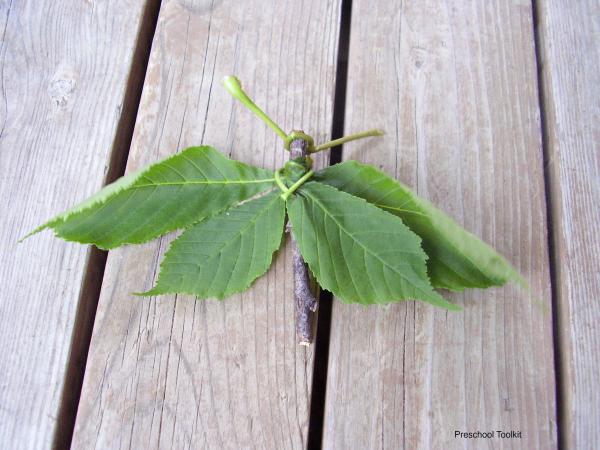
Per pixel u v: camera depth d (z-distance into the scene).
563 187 0.37
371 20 0.42
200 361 0.34
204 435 0.33
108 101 0.40
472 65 0.41
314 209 0.32
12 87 0.40
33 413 0.33
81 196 0.37
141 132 0.39
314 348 0.34
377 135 0.37
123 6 0.42
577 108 0.39
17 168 0.38
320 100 0.40
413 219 0.32
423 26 0.42
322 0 0.42
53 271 0.36
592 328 0.34
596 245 0.36
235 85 0.34
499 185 0.37
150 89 0.40
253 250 0.32
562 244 0.36
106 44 0.41
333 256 0.31
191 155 0.32
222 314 0.35
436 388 0.33
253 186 0.33
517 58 0.41
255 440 0.33
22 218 0.37
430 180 0.37
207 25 0.42
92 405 0.33
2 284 0.36
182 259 0.32
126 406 0.33
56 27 0.42
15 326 0.35
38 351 0.34
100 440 0.33
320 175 0.33
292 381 0.33
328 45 0.41
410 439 0.33
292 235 0.34
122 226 0.32
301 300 0.33
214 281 0.32
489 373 0.34
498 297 0.35
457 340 0.34
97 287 0.37
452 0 0.42
